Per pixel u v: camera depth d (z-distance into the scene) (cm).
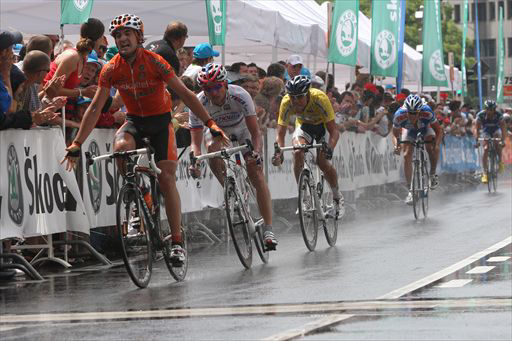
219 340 1084
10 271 1788
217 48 4031
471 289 1434
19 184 1769
